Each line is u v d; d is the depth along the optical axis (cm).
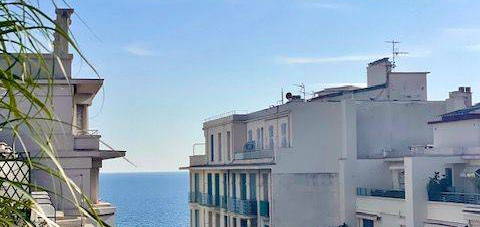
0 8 248
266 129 4303
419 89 4341
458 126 3519
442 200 3188
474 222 2722
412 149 3944
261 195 4122
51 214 1002
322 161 3941
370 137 4122
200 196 5375
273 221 3878
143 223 14200
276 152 3903
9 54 257
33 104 263
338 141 3962
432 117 4206
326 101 3994
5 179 260
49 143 262
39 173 1558
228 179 4738
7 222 257
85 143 2211
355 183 3859
